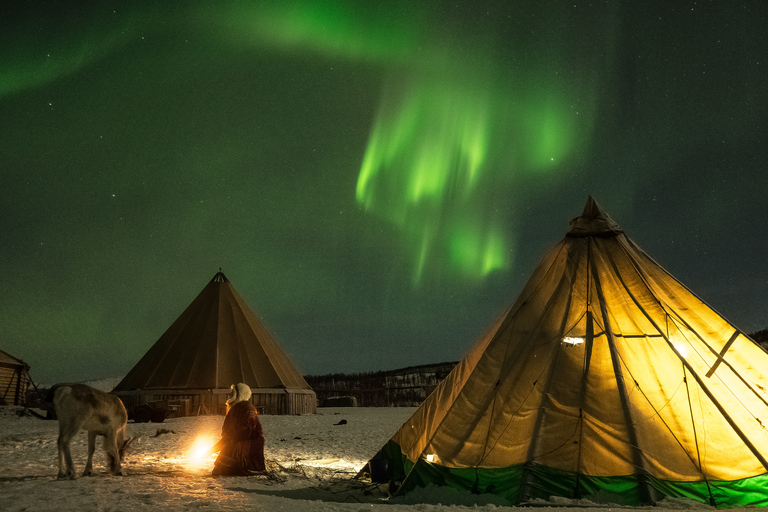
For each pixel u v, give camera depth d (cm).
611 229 776
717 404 630
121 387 2173
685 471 593
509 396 674
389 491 688
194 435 1371
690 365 660
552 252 794
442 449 657
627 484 590
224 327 2311
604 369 670
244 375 2209
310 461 976
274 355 2359
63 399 680
